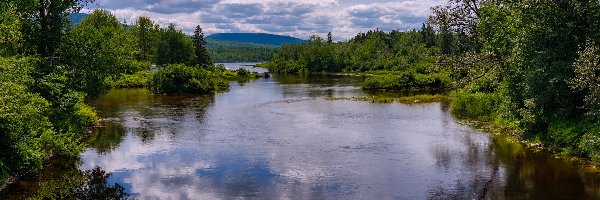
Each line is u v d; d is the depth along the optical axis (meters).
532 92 21.44
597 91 17.56
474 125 28.53
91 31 28.23
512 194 14.95
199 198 15.13
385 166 18.83
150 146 22.95
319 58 117.81
